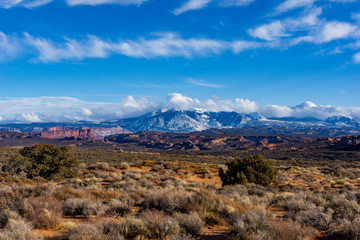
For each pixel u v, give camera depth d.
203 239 6.29
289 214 8.80
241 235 6.16
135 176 23.31
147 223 6.86
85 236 5.90
